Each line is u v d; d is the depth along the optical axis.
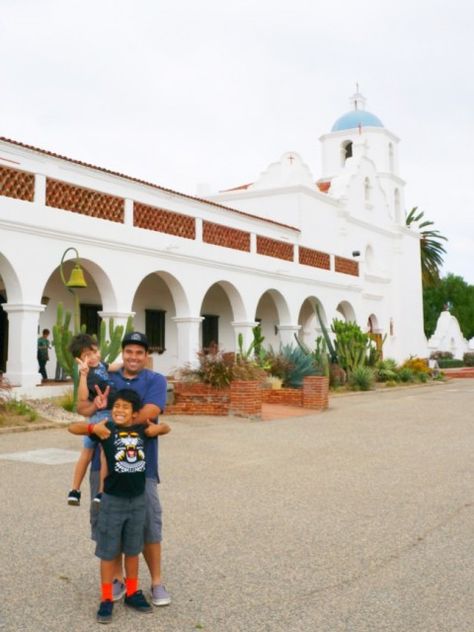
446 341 57.41
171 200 23.25
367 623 4.38
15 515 6.88
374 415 17.27
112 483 4.56
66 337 14.97
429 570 5.39
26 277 15.58
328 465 10.01
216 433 13.36
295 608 4.62
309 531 6.47
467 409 18.97
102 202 18.06
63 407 14.95
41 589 4.95
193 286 21.14
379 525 6.70
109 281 17.95
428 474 9.37
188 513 7.11
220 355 17.77
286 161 32.22
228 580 5.16
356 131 40.25
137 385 5.05
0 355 18.84
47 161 18.83
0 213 15.02
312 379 18.50
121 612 4.58
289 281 26.33
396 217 42.53
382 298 37.69
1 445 11.19
